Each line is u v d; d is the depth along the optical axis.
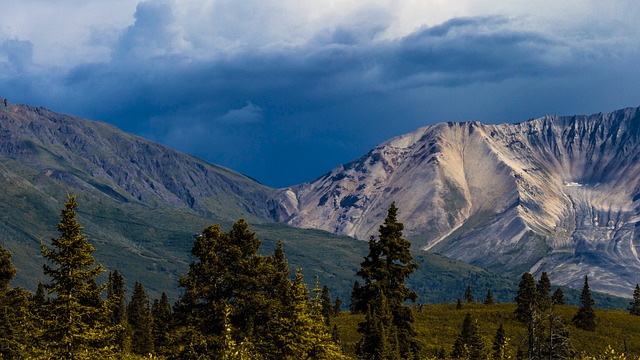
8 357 71.94
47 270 43.12
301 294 54.88
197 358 58.84
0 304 77.94
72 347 43.59
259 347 55.59
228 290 61.88
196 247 61.41
